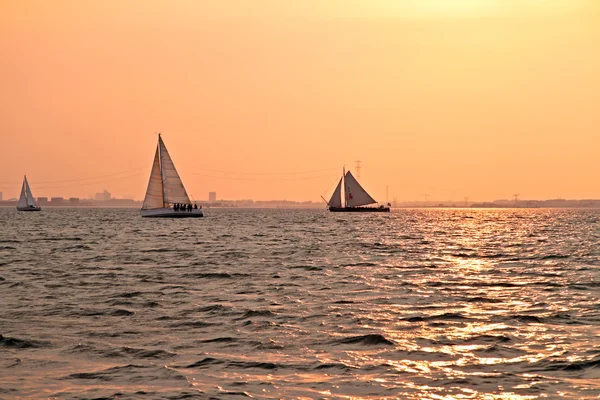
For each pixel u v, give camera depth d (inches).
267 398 946.1
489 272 2465.6
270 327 1408.7
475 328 1391.5
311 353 1190.3
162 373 1069.8
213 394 964.0
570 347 1216.8
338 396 954.1
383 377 1043.3
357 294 1882.4
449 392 969.5
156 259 2994.6
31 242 4237.2
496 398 943.7
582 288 2009.1
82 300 1770.4
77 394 968.3
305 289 1988.2
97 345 1256.2
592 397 942.4
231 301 1752.0
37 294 1884.8
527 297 1825.8
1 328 1409.9
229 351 1207.6
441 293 1902.1
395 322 1457.9
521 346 1229.1
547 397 944.9
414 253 3388.3
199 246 3865.7
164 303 1720.0
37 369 1098.1
